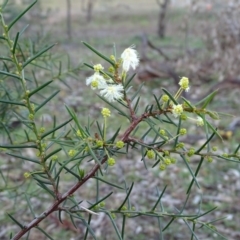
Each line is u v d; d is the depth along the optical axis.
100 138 0.95
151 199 3.67
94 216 3.35
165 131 0.98
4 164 3.92
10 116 1.54
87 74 6.83
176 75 6.63
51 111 5.45
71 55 8.12
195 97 6.20
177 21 10.76
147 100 5.89
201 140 4.71
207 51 7.23
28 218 3.19
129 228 3.26
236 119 5.26
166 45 9.64
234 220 3.37
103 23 12.68
